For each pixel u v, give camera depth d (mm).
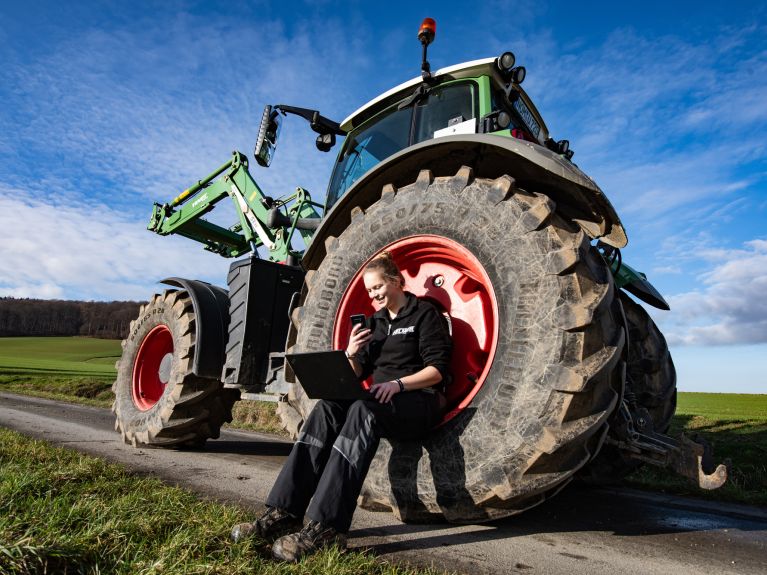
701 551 2025
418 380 2068
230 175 5941
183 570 1388
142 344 4793
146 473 3135
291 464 1866
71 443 4316
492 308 2207
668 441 2240
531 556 1873
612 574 1729
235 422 7844
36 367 28391
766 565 1875
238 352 3512
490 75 3193
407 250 2590
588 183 2012
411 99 3449
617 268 3023
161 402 4203
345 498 1763
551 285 1998
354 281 2703
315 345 2701
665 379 3621
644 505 2852
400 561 1749
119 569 1383
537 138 3867
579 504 2826
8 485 2057
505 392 1994
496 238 2219
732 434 5922
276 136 4984
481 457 1962
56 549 1392
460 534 2080
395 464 2182
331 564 1553
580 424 1847
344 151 4023
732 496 3078
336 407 2021
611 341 1958
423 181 2574
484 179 2383
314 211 5145
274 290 3729
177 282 4414
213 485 2865
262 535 1743
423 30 3303
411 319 2275
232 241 6621
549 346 1929
